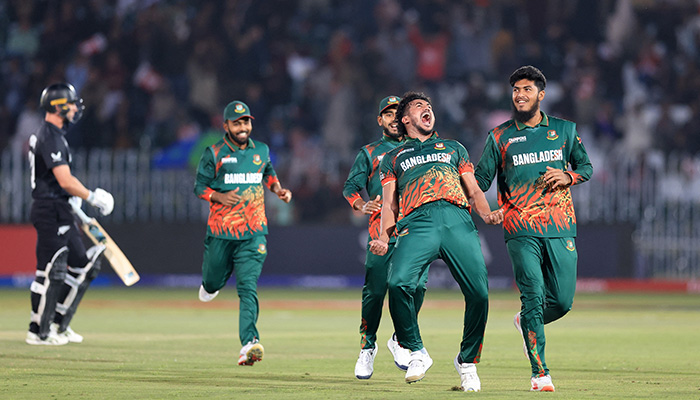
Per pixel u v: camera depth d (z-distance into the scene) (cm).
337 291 6762
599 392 1988
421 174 2052
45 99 3050
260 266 2727
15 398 1859
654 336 3600
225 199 2695
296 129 7850
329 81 7994
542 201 2120
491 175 2195
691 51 8869
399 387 2077
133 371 2362
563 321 4438
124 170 7075
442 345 3178
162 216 7125
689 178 7500
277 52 8275
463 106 8112
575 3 8681
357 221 7431
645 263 7338
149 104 7844
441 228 2012
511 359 2761
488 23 8544
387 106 2469
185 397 1875
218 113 7962
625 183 7331
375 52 8244
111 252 3181
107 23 8269
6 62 8075
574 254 2141
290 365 2556
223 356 2775
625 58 8600
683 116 8588
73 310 3170
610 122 8194
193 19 8175
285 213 7425
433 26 8450
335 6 8700
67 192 3097
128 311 4922
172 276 7006
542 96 2162
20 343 3122
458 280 2014
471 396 1897
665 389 2047
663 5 8806
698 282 7212
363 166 2489
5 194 6956
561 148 2138
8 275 6912
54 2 8275
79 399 1847
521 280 2097
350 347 3108
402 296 2011
